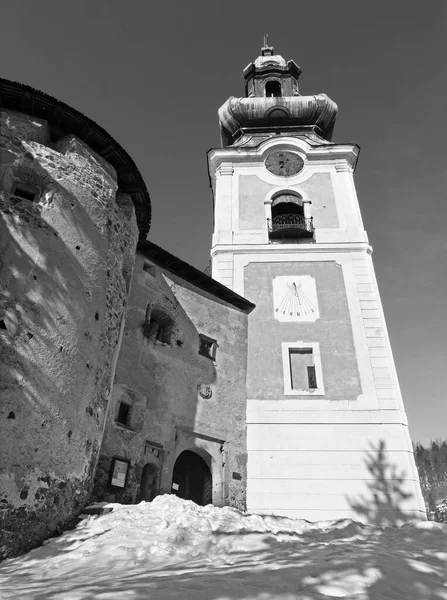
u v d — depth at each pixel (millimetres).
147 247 15156
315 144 26531
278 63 36469
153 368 13984
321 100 30312
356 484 15781
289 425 16891
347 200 23938
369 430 16828
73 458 8945
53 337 9141
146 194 14156
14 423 7910
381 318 19641
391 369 18297
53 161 10938
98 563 6492
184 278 16656
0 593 5094
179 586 4973
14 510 7492
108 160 13039
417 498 15477
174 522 8250
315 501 15484
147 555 6785
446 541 7164
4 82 10844
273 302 20203
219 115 31453
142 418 12945
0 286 8773
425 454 135125
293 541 7695
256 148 26312
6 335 8398
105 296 11172
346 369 18328
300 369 18672
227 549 7117
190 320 16203
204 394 15523
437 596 4695
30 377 8430
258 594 4676
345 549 6750
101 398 10422
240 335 18219
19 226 9586
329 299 20250
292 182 25016
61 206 10562
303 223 23469
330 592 4766
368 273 21000
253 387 17750
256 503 15367
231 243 22359
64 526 8406
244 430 16562
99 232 11438
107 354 10969
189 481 14570
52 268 9742
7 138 10594
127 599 4574
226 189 24750
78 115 11812
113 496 11234
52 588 5227
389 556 6055
